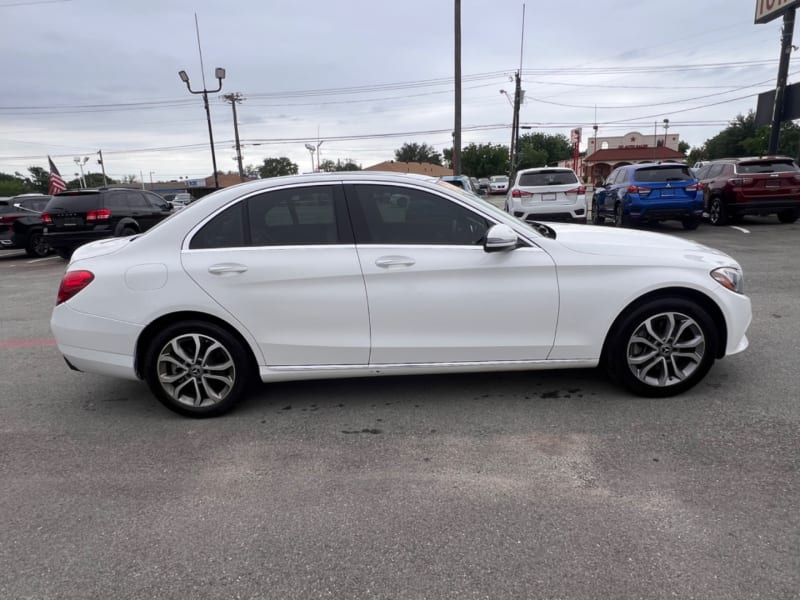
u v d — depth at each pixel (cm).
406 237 363
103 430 369
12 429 376
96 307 362
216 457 328
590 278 361
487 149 7750
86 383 461
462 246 362
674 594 210
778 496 267
